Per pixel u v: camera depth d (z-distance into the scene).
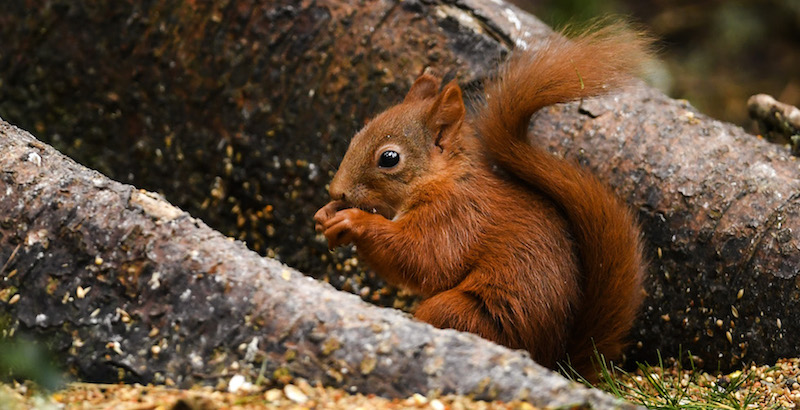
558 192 7.94
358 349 5.80
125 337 6.12
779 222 8.29
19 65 10.73
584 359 7.97
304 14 9.95
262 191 10.41
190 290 6.12
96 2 10.38
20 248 6.29
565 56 7.96
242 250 6.39
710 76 17.75
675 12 18.73
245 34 10.09
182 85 10.38
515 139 8.06
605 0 17.98
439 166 8.23
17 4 10.55
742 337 8.45
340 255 10.16
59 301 6.21
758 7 18.55
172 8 10.22
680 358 8.52
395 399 5.65
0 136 6.76
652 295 8.78
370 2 9.88
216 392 5.83
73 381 6.11
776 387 7.90
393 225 8.05
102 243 6.25
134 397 5.78
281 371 5.84
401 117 8.34
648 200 8.73
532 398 5.47
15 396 5.73
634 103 9.23
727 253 8.41
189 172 10.62
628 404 5.50
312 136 10.08
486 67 9.56
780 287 8.17
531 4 18.08
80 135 10.89
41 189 6.41
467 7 9.80
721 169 8.66
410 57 9.74
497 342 7.62
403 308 10.01
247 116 10.23
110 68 10.55
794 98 17.06
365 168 8.23
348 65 9.88
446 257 7.97
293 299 6.05
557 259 7.84
